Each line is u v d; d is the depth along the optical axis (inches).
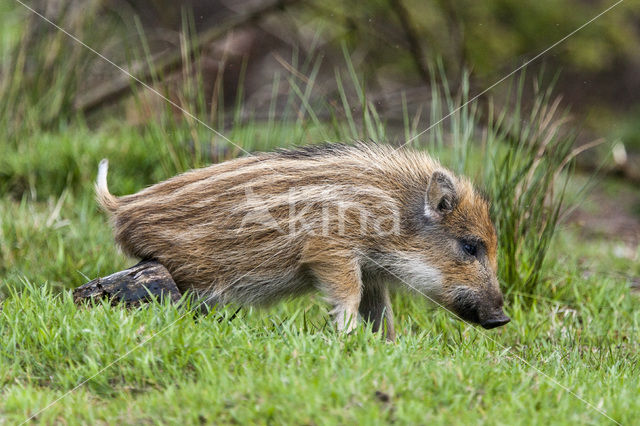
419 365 279.9
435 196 357.1
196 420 241.3
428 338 319.6
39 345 288.2
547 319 413.7
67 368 276.2
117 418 246.8
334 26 924.6
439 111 531.8
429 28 884.0
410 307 413.1
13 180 550.3
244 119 719.1
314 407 240.7
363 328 304.8
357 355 275.4
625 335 402.6
